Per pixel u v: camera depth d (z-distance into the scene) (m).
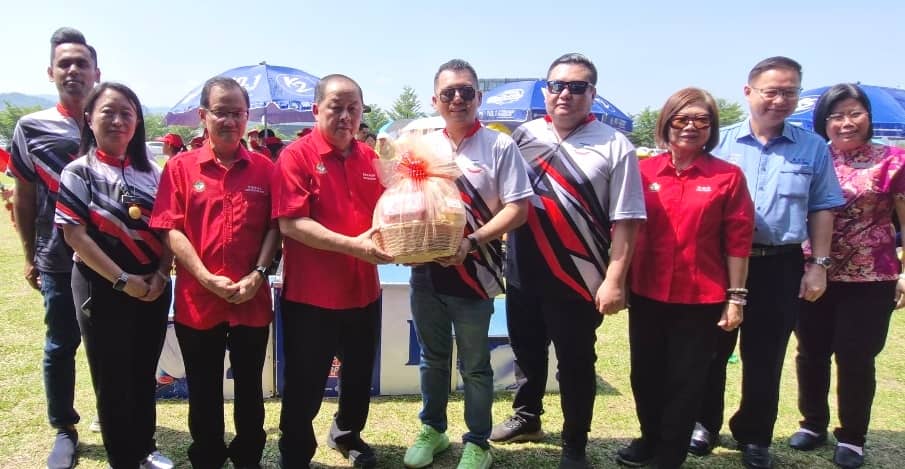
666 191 2.75
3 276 6.96
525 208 2.64
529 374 3.29
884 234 3.05
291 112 12.84
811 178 2.92
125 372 2.60
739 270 2.69
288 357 2.68
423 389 3.08
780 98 2.88
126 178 2.58
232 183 2.52
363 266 2.70
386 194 2.40
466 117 2.71
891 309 3.10
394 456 3.16
